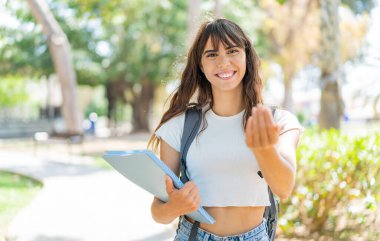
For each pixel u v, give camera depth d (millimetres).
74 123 16766
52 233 5609
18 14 16641
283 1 9953
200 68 2201
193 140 2115
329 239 5031
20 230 5738
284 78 26109
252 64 2166
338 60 8508
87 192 8281
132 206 7090
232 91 2133
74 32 23281
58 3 21906
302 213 5234
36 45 23234
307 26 21234
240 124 2105
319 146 5270
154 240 5305
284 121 2080
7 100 35688
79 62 23672
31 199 8055
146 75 24938
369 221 5336
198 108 2182
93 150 17531
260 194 2080
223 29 2088
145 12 21656
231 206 2070
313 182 5129
